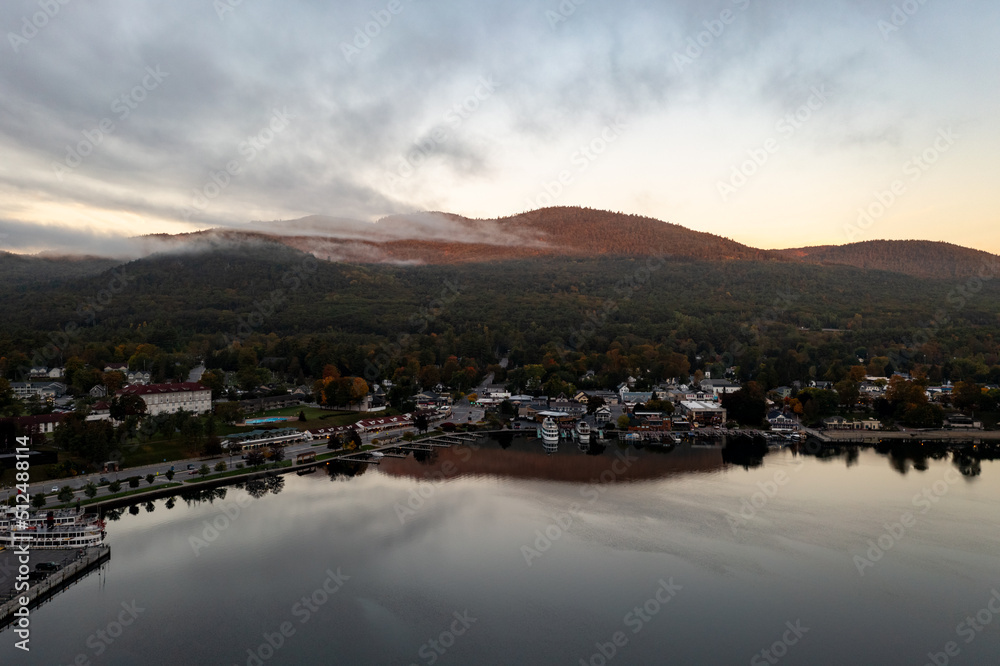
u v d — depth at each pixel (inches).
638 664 3833.7
